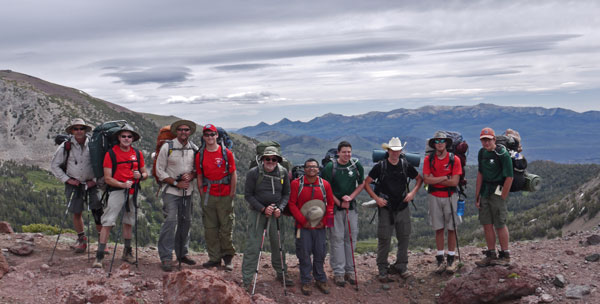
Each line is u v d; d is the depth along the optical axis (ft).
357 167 26.61
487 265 25.94
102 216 25.67
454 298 23.70
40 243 30.01
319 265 25.44
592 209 345.31
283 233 25.75
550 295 22.20
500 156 24.81
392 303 24.86
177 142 26.66
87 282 22.25
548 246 30.27
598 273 23.80
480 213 26.43
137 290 22.66
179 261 27.09
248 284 24.59
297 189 25.26
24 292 21.54
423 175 27.32
